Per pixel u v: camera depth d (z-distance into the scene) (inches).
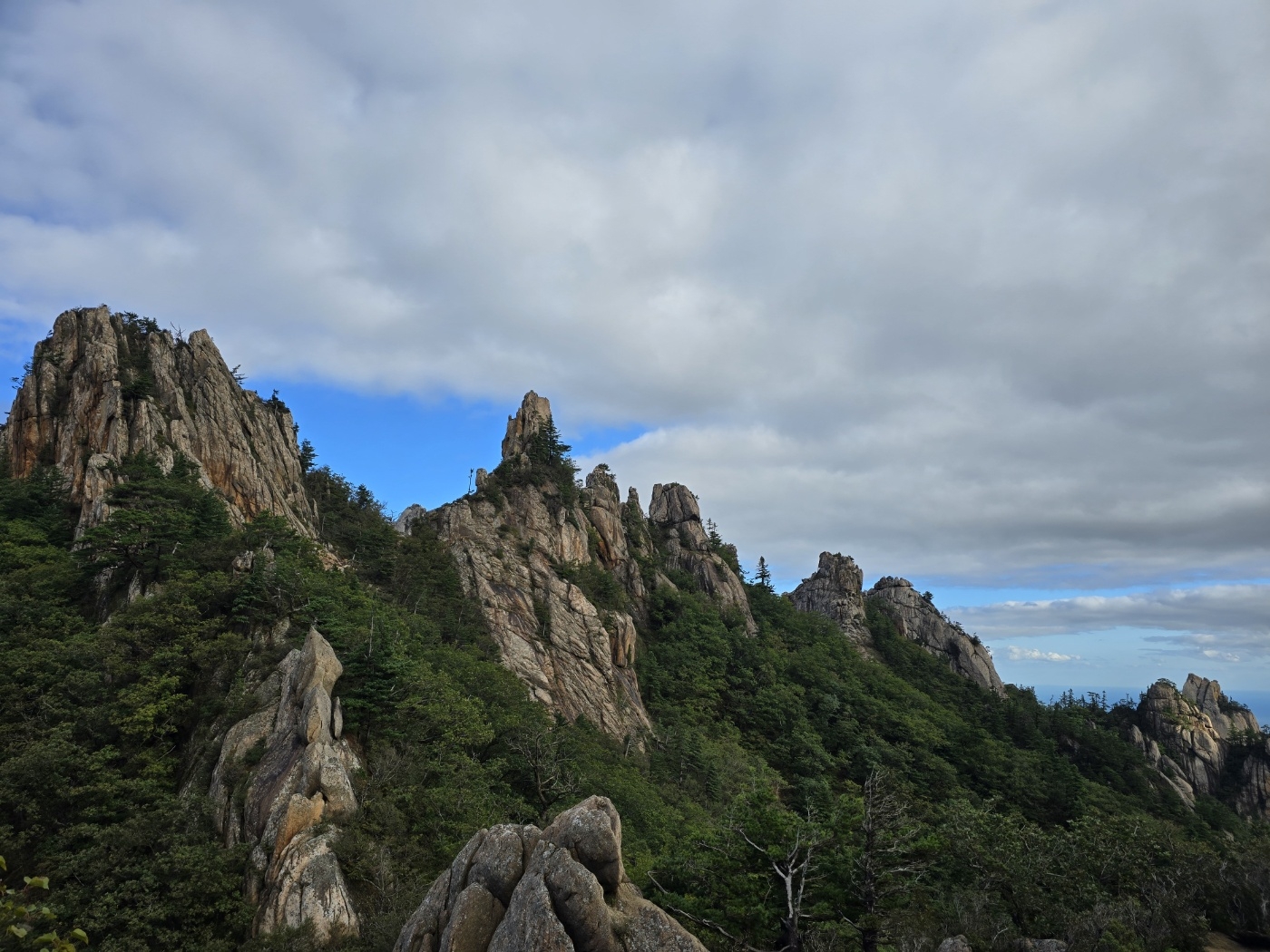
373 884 1608.0
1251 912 2463.1
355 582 3659.0
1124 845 2539.4
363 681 2224.4
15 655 2191.2
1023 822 3590.1
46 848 1652.3
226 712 2046.0
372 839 1711.4
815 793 4047.7
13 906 574.2
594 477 6584.6
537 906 932.0
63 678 2116.1
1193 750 6579.7
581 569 5285.4
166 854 1584.6
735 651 5816.9
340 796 1774.1
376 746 2100.1
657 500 7800.2
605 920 940.0
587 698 4227.4
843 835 1521.9
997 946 1724.9
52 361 4001.0
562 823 1035.3
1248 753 6638.8
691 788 3757.4
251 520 4015.8
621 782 3021.7
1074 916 1910.7
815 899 1430.9
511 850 1061.1
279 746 1894.7
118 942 1400.1
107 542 2677.2
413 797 1942.7
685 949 928.9
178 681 2160.4
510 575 4749.0
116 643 2234.3
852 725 5201.8
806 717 5246.1
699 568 6894.7
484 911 997.8
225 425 4247.0
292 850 1588.3
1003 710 6363.2
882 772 1583.4
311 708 1903.3
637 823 2746.1
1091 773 5826.8
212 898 1524.4
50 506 3378.4
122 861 1599.4
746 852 1491.1
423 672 2522.1
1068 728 6343.5
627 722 4320.9
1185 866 2527.1
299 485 4881.9
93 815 1720.0
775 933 1381.6
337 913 1496.1
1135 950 1721.2
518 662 4106.8
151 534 2748.5
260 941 1398.9
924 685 6776.6
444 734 2298.2
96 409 3816.4
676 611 5925.2
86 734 1995.6
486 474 5693.9
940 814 3398.1
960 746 5310.0
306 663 2087.8
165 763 1972.2
